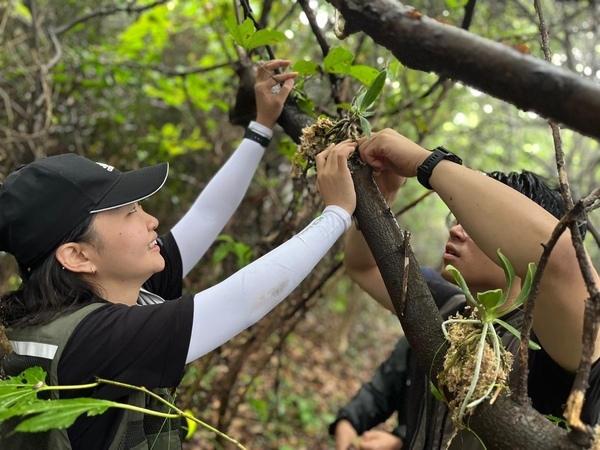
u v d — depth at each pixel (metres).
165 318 0.92
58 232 0.99
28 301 1.01
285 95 1.31
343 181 1.01
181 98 2.99
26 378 0.80
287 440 3.32
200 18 3.30
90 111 3.25
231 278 0.99
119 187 1.04
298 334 5.28
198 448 2.86
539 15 0.92
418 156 0.94
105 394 0.90
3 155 2.33
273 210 2.97
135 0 2.81
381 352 5.84
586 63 2.75
